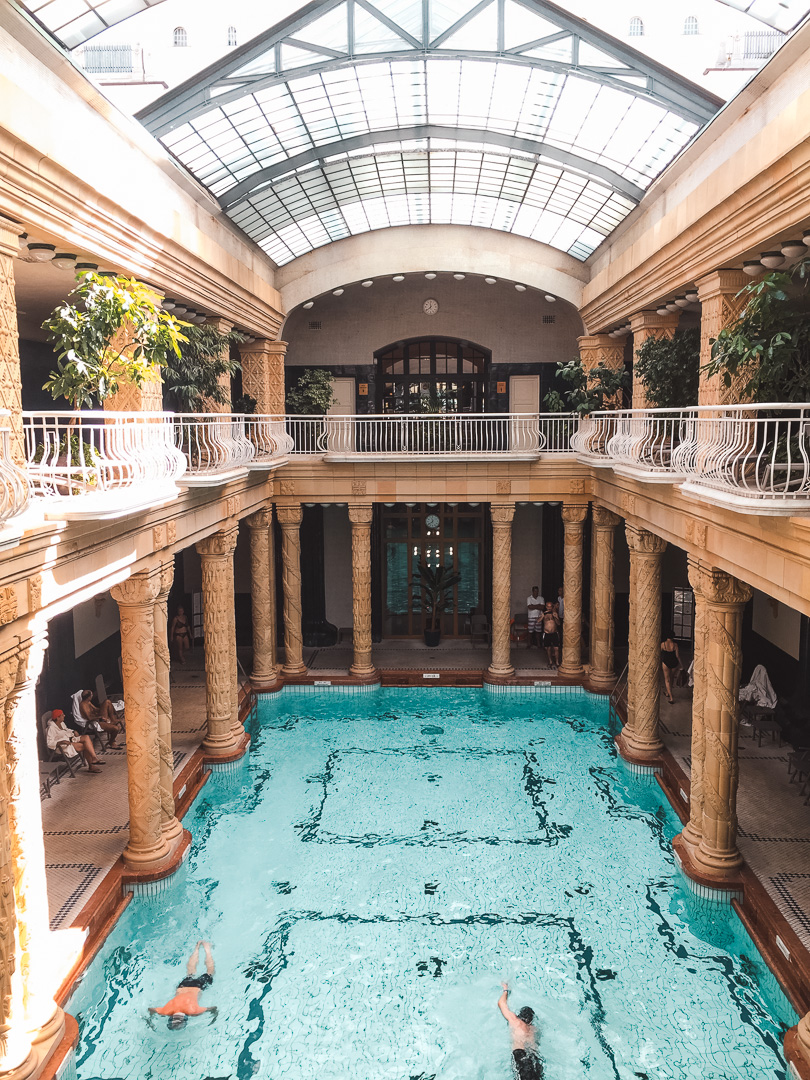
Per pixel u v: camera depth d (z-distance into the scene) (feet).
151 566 32.63
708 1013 26.08
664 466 36.63
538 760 46.96
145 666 32.81
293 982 27.66
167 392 47.75
